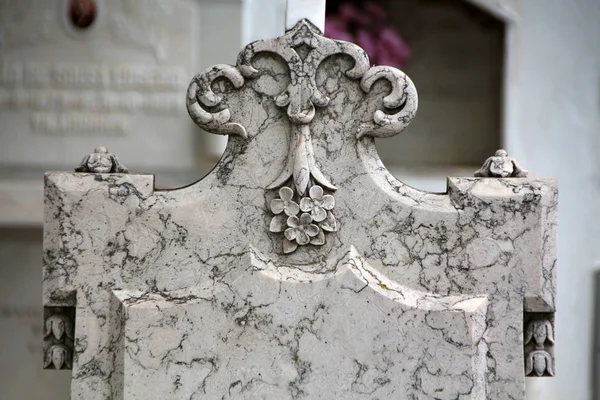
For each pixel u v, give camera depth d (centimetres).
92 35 483
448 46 563
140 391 240
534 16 498
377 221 244
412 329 240
